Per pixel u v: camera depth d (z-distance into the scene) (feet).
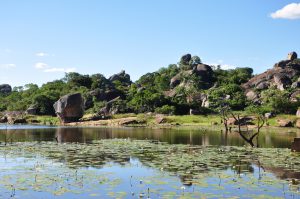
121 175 64.95
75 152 96.63
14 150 99.91
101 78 559.38
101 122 326.65
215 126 287.89
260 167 74.84
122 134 180.45
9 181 58.39
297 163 80.53
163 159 84.64
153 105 402.11
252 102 420.36
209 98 423.64
